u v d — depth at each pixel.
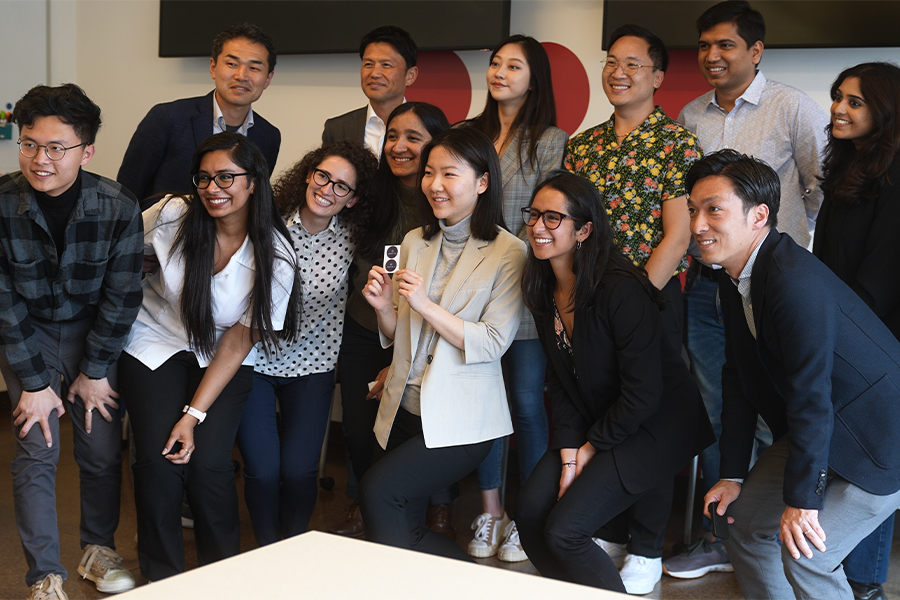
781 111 2.77
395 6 3.96
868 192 2.24
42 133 1.96
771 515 1.88
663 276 2.57
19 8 4.63
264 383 2.44
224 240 2.27
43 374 2.19
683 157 2.60
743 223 1.80
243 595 0.99
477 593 1.00
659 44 2.71
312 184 2.36
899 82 2.22
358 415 2.59
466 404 2.15
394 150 2.48
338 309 2.51
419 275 2.21
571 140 2.88
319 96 4.26
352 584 1.02
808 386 1.69
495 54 2.72
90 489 2.41
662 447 2.05
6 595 2.33
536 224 2.05
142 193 2.91
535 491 2.10
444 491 2.98
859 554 2.40
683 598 2.49
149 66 4.68
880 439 1.73
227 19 4.31
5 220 2.06
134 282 2.19
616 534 2.21
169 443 2.17
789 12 3.29
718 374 2.86
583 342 2.07
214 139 2.17
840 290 1.77
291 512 2.37
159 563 2.21
